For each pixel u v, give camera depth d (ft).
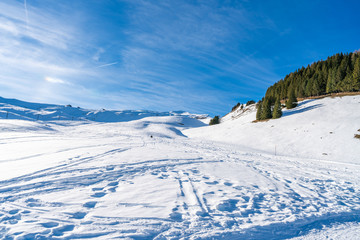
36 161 30.58
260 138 138.92
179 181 24.97
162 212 15.58
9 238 11.05
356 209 19.56
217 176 29.43
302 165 51.70
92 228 12.58
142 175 26.84
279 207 18.65
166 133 184.85
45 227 12.43
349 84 166.81
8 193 17.80
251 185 25.85
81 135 99.35
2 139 57.88
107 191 19.89
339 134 106.93
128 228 12.82
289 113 173.68
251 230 13.75
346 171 46.03
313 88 203.21
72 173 25.21
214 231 13.17
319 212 18.04
